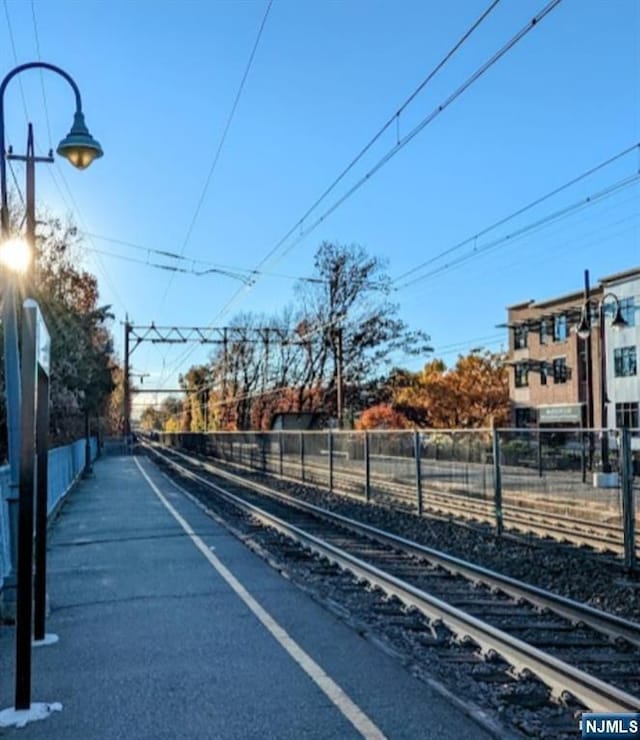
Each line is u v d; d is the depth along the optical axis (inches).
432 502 727.7
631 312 1881.2
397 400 2588.6
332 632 284.4
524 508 581.0
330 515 719.1
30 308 211.6
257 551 496.4
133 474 1454.2
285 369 2972.4
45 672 236.8
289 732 185.5
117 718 196.4
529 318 2288.4
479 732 185.2
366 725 189.6
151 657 252.1
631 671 256.1
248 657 251.0
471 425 2539.4
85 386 1482.5
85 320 1581.0
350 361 2637.8
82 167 344.5
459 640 287.9
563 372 2155.5
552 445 549.3
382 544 572.4
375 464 856.3
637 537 459.5
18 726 191.3
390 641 283.6
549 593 354.3
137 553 490.0
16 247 311.1
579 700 214.5
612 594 386.0
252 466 1514.5
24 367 210.8
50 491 682.2
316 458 1090.7
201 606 330.3
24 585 205.3
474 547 553.0
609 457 491.8
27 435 208.8
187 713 199.3
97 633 285.6
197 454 2383.1
